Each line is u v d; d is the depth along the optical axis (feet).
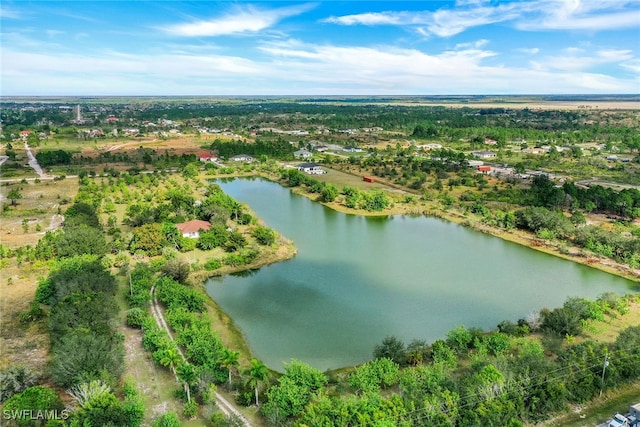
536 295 294.25
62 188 569.64
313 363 216.54
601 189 493.36
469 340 217.15
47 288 263.49
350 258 357.61
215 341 205.46
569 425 170.19
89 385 169.99
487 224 441.27
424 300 285.84
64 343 193.16
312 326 251.80
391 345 210.79
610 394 188.14
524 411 170.71
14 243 367.86
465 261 353.92
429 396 168.04
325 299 285.23
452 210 492.95
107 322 223.30
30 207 479.41
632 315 255.91
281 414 166.40
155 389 189.78
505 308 276.21
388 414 158.10
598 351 200.54
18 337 230.89
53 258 328.70
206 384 181.88
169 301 255.70
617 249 356.18
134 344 224.12
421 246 390.01
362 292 295.69
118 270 315.37
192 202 465.06
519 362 190.60
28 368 198.08
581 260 351.67
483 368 181.78
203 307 259.39
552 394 174.19
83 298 227.81
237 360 193.16
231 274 323.57
